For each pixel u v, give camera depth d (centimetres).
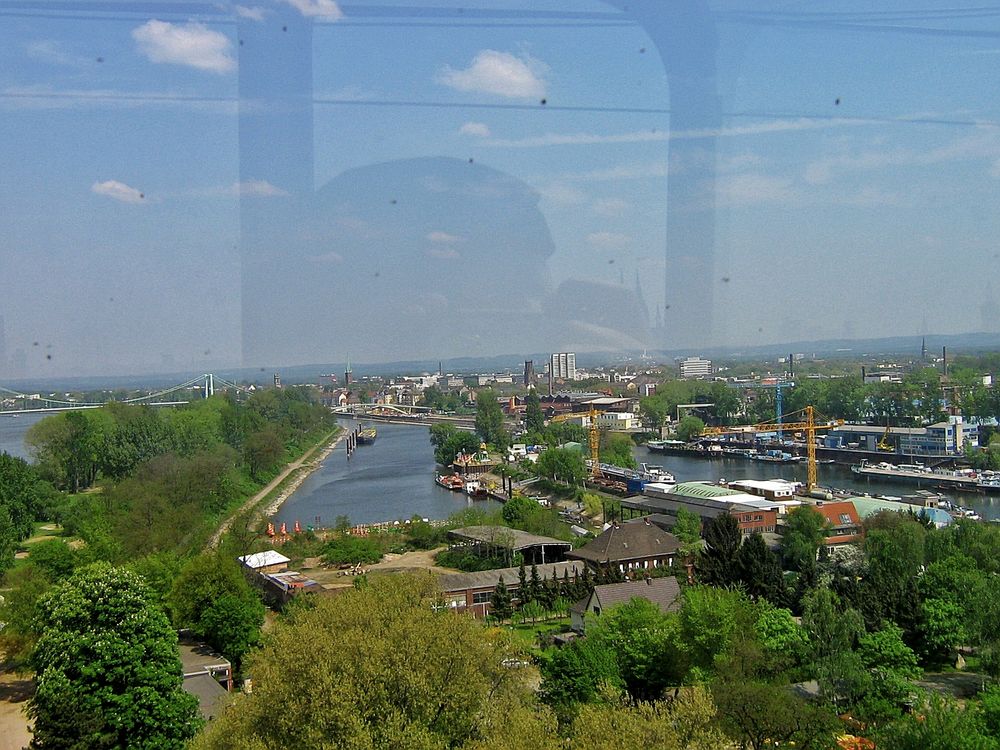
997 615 4762
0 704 4678
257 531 9175
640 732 2772
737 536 6375
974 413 15088
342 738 2797
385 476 15125
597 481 13025
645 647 4534
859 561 6800
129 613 3859
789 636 4612
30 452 11675
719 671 4050
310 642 3142
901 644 4662
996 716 3466
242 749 2797
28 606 5031
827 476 13738
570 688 4203
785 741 3569
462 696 3125
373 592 4538
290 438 15338
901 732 3438
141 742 3638
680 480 13488
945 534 6606
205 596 5256
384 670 3020
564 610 6309
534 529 9288
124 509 8862
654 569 7062
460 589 6544
